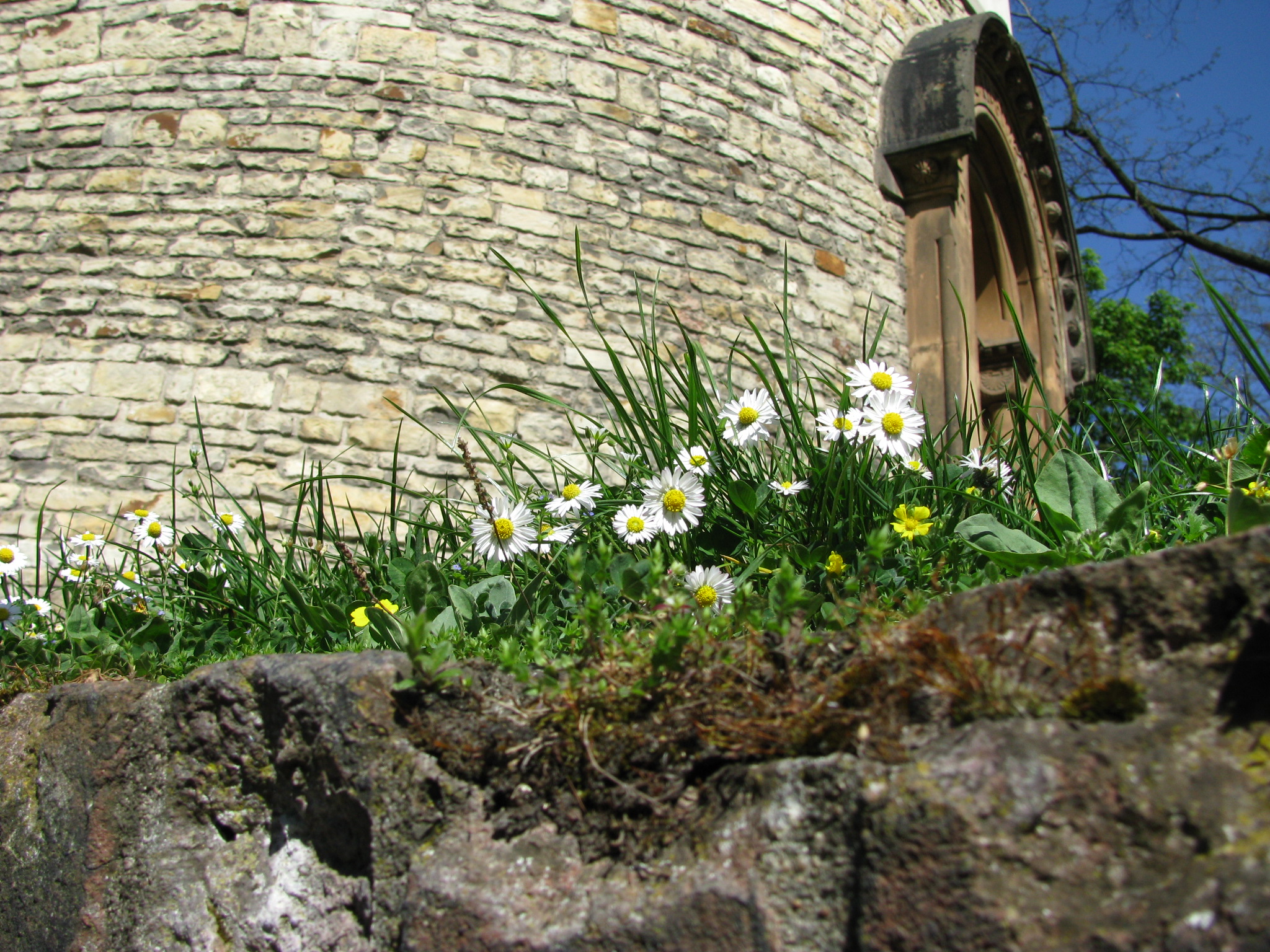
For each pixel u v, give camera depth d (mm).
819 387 5918
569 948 1314
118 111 5309
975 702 1246
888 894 1139
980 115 7391
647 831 1401
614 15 5801
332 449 4887
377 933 1472
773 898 1245
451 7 5520
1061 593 1316
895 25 7258
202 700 1925
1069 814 1104
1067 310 8992
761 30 6301
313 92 5309
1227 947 953
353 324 5047
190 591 3031
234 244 5113
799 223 6145
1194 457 2711
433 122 5348
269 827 1793
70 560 3680
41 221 5176
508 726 1533
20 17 5500
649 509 2285
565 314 5309
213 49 5359
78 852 1986
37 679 2574
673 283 5590
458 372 5086
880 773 1224
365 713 1605
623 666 1578
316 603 2783
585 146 5566
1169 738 1136
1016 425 2889
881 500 2426
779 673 1482
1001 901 1069
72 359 4965
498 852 1442
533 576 2461
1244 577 1186
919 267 6684
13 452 4828
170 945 1795
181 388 4926
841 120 6570
